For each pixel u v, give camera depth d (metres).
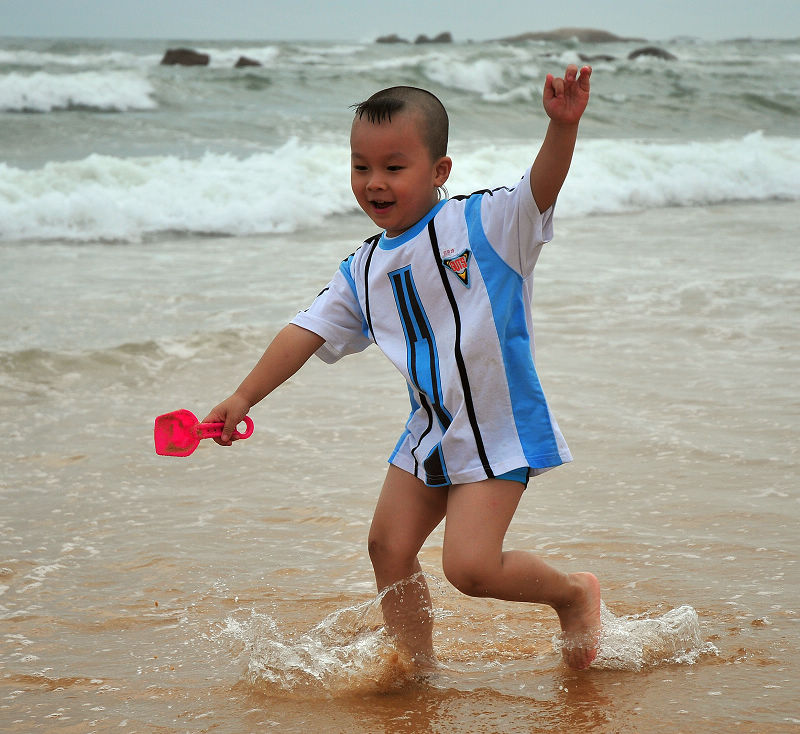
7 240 15.20
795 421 7.72
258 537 5.80
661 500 6.23
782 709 3.77
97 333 10.02
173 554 5.54
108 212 16.06
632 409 8.02
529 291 3.99
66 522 6.00
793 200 22.47
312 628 4.67
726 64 54.53
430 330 3.99
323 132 25.86
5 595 5.02
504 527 3.90
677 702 3.85
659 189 21.56
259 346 9.77
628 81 40.50
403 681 4.12
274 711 3.86
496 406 3.90
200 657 4.38
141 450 7.27
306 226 17.25
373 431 7.73
